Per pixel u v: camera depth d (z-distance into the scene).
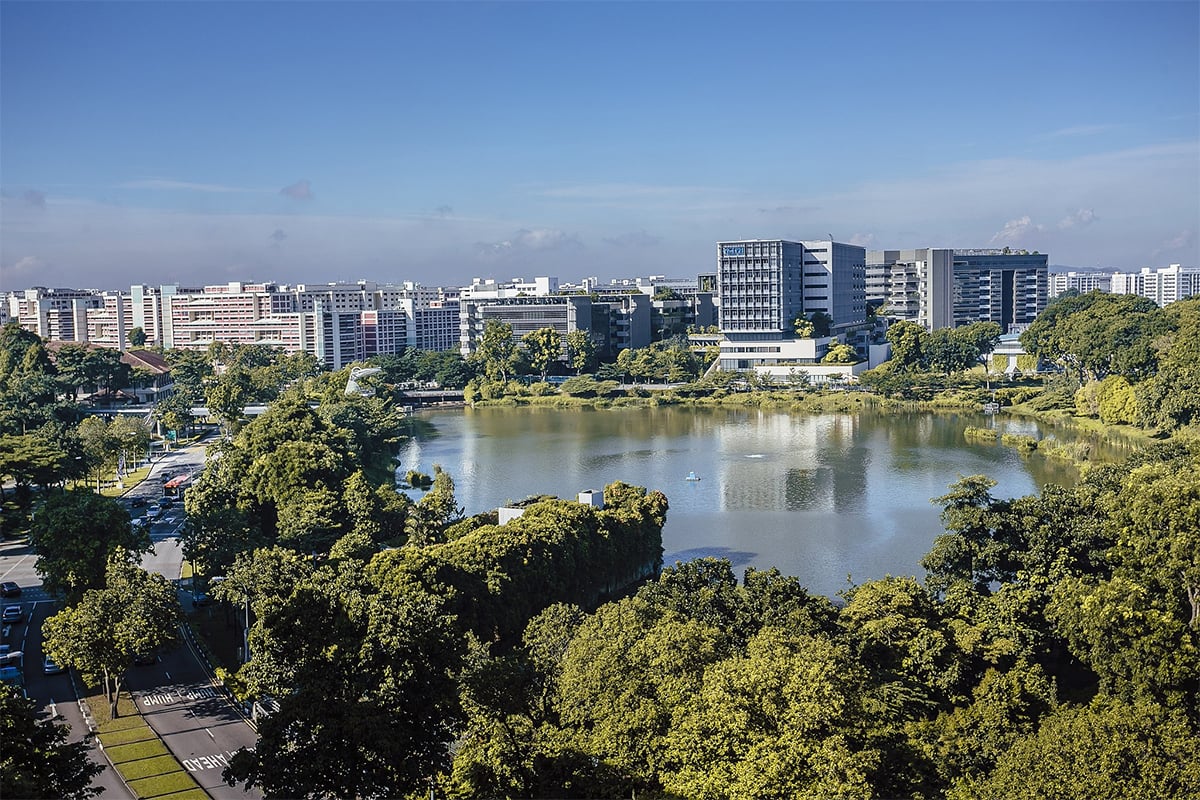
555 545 182.50
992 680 124.88
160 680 157.88
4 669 160.38
